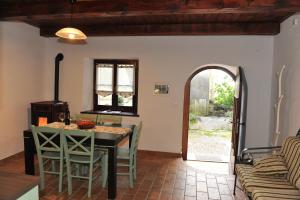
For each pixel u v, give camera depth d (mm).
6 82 4332
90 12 3336
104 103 5566
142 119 5059
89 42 5203
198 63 4781
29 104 4953
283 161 2797
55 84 5137
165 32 4566
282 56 3984
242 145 4297
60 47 5348
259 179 2705
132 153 3426
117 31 4738
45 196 3094
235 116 4246
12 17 3635
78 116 4207
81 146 3043
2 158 4328
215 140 6430
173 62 4871
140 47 4984
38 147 3172
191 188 3471
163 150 5020
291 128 3498
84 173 3781
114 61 5391
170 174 3979
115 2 3242
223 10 3020
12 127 4531
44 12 3502
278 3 2822
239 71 4074
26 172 3426
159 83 4949
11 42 4398
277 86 4121
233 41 4637
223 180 3787
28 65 4867
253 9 2947
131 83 5344
